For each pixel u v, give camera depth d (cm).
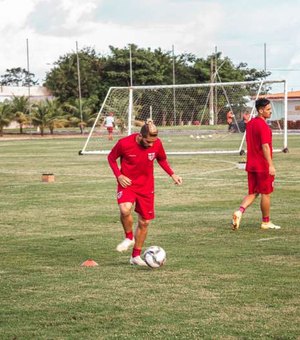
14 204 2028
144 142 1174
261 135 1505
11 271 1145
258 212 1798
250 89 6706
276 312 886
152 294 982
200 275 1092
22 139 6850
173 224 1620
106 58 9875
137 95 6031
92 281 1065
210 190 2295
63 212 1858
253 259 1209
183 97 6200
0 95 9581
